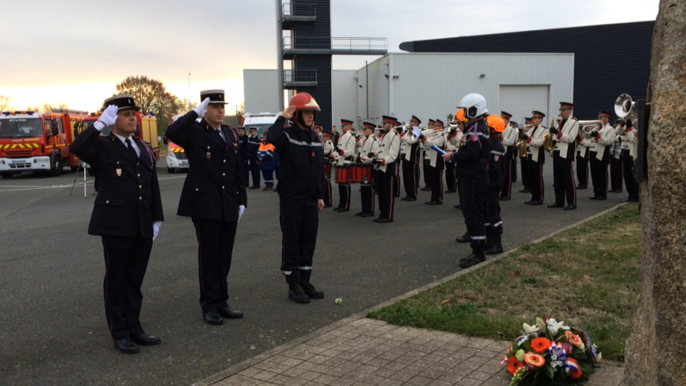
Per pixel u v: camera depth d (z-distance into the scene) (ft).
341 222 38.50
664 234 9.01
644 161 10.07
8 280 24.82
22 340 17.84
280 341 17.43
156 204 17.57
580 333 14.28
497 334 16.34
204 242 18.94
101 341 17.71
